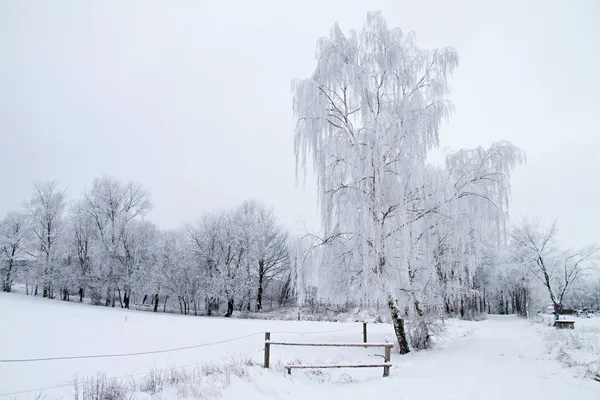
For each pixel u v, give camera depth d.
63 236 41.12
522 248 35.69
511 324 24.52
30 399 7.35
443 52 12.01
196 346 13.62
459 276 12.20
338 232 11.35
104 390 6.74
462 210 11.48
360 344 8.16
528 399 5.89
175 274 39.44
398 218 10.51
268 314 35.09
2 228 43.69
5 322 17.50
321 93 11.84
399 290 11.55
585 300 53.03
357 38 12.16
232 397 6.25
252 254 39.56
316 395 6.47
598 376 7.24
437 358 9.97
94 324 18.78
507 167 11.76
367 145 10.66
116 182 41.47
